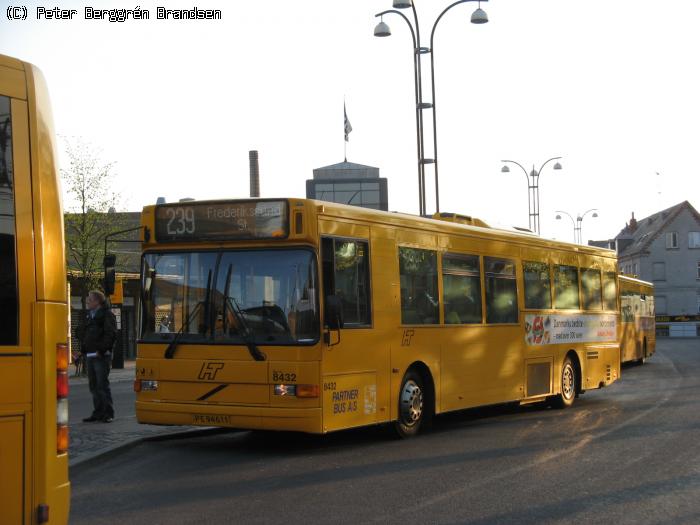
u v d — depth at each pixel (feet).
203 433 44.27
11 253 17.71
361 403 38.81
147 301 39.06
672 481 30.89
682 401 61.05
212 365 37.37
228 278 37.63
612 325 66.49
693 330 303.68
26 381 17.57
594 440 41.39
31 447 17.54
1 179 17.83
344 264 38.22
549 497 28.32
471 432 45.19
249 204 37.40
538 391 54.54
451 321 45.85
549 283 56.70
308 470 33.71
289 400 36.11
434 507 26.94
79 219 106.93
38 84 18.57
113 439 40.75
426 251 44.16
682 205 341.82
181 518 25.68
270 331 36.68
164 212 38.83
